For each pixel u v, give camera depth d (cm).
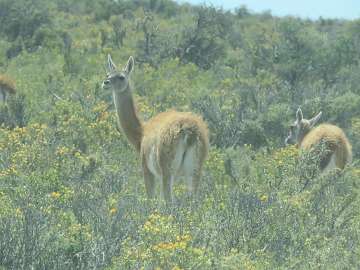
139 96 6725
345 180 3412
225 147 5372
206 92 6631
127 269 2156
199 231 2464
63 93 6569
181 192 3447
